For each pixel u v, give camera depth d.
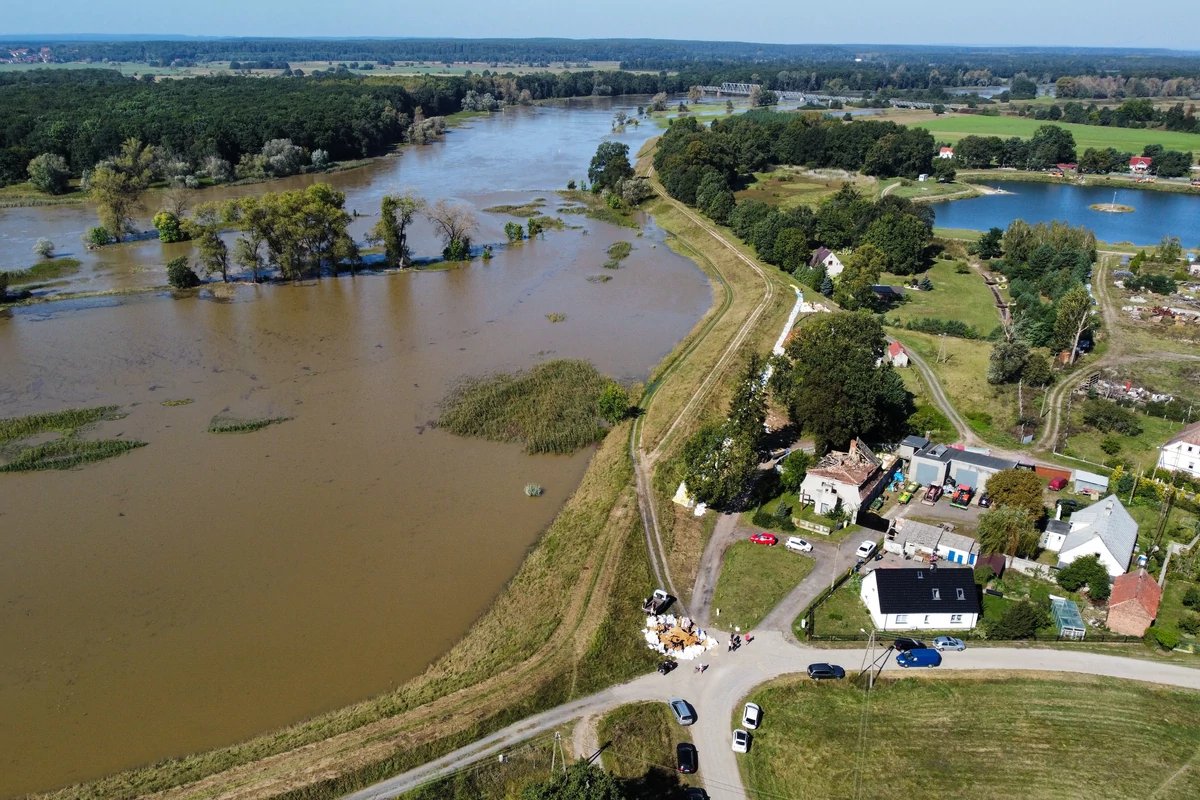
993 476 73.44
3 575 64.69
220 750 48.78
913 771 47.66
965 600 59.72
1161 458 81.62
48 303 126.44
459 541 70.38
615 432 89.31
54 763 48.34
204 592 63.34
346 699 53.31
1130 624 59.03
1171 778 46.88
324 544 69.44
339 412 92.88
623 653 56.47
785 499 77.06
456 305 130.50
